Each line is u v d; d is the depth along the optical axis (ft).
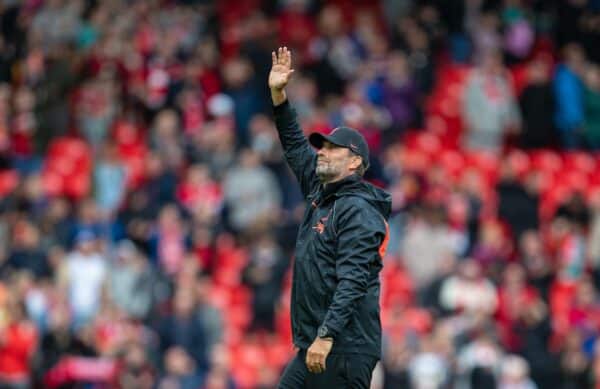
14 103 265.54
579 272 233.55
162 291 213.66
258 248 223.10
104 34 281.95
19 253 215.92
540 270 230.48
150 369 195.83
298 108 259.60
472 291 212.64
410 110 269.44
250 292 219.61
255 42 279.90
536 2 307.99
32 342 198.39
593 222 240.12
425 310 212.84
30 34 283.18
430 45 283.79
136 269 214.69
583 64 284.20
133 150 256.93
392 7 305.53
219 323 205.77
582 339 215.92
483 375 196.75
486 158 267.39
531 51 300.40
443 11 298.97
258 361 210.18
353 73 278.05
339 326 94.84
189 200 235.40
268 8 300.40
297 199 237.45
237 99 262.06
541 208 254.68
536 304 219.00
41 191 240.73
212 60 274.16
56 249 220.02
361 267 96.12
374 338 98.07
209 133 246.88
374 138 253.65
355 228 96.89
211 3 303.48
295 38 290.56
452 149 271.08
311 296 97.96
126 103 266.77
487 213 246.68
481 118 273.13
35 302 206.80
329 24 291.79
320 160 99.45
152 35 284.00
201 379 197.47
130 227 228.02
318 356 94.43
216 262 227.40
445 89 282.56
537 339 214.48
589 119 275.80
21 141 262.47
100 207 234.17
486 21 299.38
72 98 266.16
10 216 229.86
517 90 294.87
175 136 251.60
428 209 226.17
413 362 197.26
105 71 269.44
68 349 198.39
